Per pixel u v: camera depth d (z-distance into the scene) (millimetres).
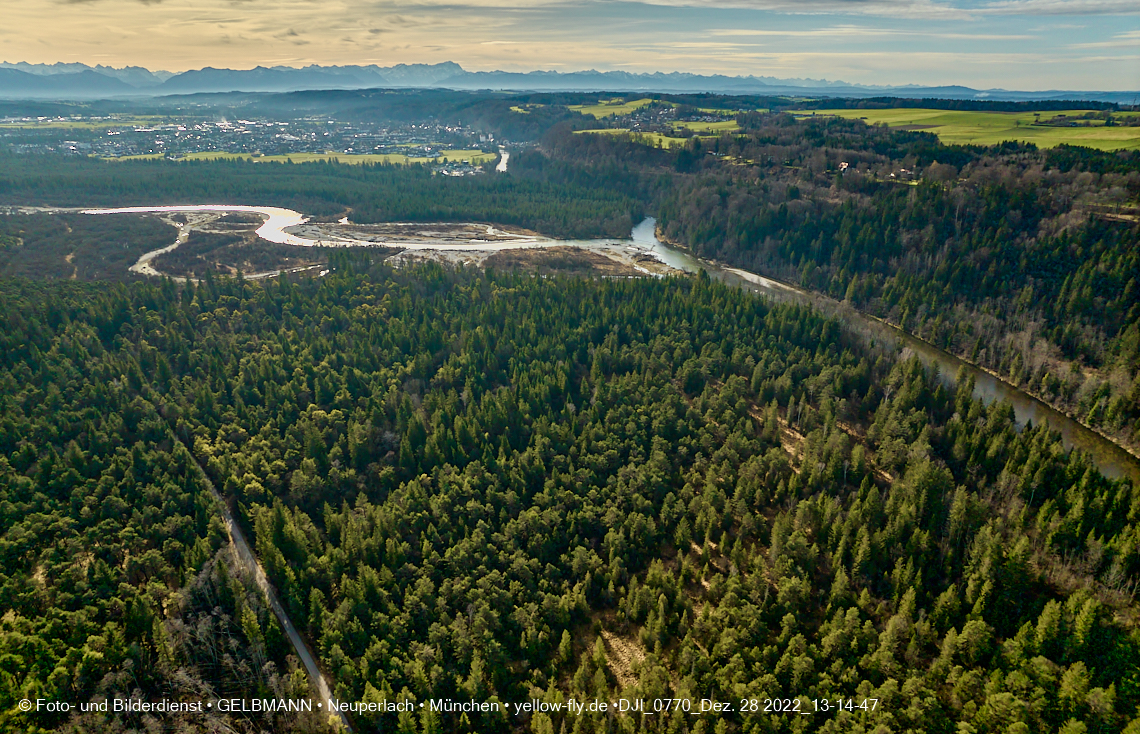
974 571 106688
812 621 105500
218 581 106312
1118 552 107438
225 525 122562
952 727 85188
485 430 146750
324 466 137625
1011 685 87375
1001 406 148000
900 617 97312
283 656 101438
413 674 95062
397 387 161625
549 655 103875
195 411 148125
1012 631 99625
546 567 114062
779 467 137000
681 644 102812
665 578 110500
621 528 120312
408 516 122000
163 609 105000
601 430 144500
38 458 127750
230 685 96125
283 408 149875
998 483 128750
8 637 91500
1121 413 156125
